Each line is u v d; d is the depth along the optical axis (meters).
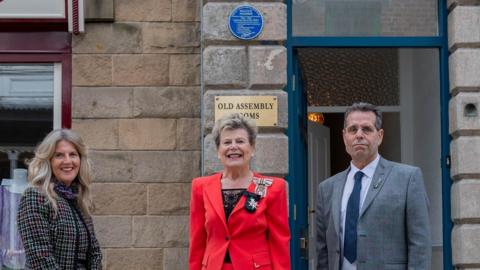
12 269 6.77
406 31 6.98
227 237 4.63
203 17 6.45
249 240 4.64
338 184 5.12
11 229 6.80
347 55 8.98
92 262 4.78
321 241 5.19
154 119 6.79
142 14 6.84
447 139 6.70
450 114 6.65
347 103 8.95
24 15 6.76
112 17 6.77
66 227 4.64
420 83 8.30
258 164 6.36
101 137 6.75
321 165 8.91
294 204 6.57
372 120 4.99
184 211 6.75
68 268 4.61
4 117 6.85
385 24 6.98
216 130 4.78
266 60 6.43
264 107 6.38
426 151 8.09
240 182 4.75
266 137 6.37
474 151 6.45
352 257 4.90
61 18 6.76
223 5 6.45
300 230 6.82
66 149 4.79
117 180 6.73
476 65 6.52
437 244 7.79
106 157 6.73
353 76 8.97
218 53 6.42
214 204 4.67
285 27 6.50
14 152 6.84
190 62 6.84
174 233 6.73
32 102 6.86
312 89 8.93
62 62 6.83
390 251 4.81
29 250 4.54
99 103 6.77
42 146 4.78
